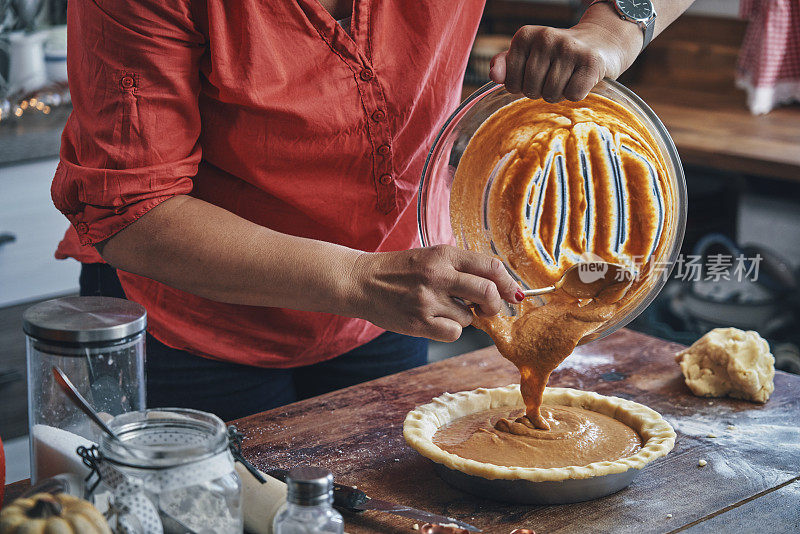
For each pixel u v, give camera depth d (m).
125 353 0.95
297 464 1.10
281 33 1.12
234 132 1.17
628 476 1.02
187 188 1.10
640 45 1.17
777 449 1.15
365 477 1.07
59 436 0.91
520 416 1.14
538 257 1.21
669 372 1.41
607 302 1.13
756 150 2.58
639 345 1.51
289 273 1.05
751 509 1.00
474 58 3.41
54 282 2.26
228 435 0.86
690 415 1.26
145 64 1.03
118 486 0.76
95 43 1.04
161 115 1.06
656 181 1.14
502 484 0.99
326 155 1.20
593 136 1.17
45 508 0.73
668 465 1.10
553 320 1.12
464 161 1.16
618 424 1.17
